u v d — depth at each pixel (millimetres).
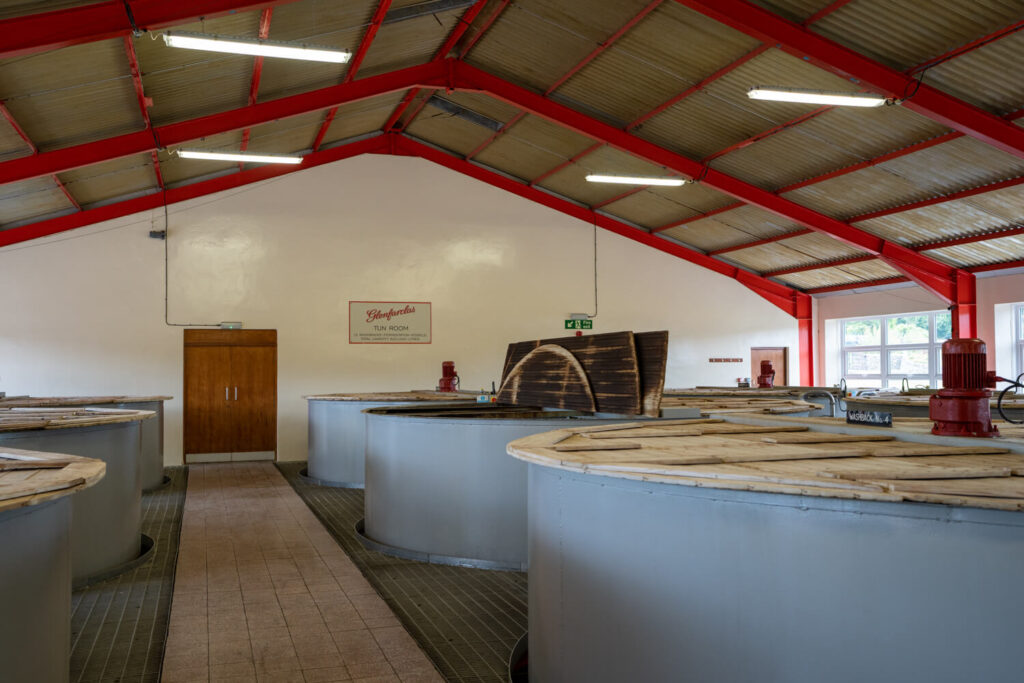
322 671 3254
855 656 1871
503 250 13469
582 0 7984
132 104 7918
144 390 11547
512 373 5797
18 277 10992
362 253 12695
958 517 1763
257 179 12188
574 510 2506
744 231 13320
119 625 3863
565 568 2555
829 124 9188
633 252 14266
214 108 8781
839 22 7227
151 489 8625
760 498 2006
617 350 4512
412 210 13000
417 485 5219
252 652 3477
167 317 11688
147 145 8539
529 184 13805
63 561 2447
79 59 6566
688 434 3289
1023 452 2412
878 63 7477
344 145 12641
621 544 2318
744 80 8680
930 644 1791
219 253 11977
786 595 1963
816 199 11289
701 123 10016
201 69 7680
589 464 2268
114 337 11414
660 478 2086
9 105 6992
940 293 12117
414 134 13109
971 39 6961
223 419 12008
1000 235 10586
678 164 10891
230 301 12008
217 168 11773
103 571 4754
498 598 4270
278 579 4719
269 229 12234
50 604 2309
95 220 11258
